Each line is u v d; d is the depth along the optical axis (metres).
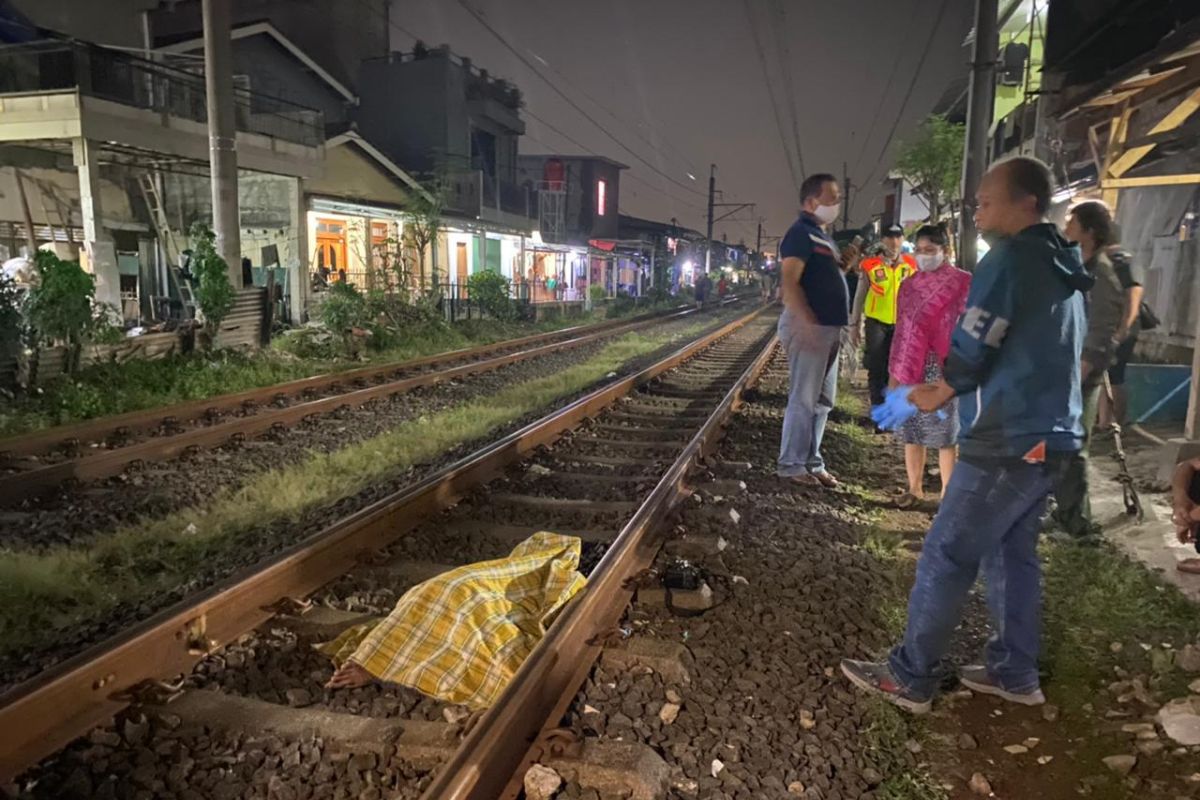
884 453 8.23
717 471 7.01
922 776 2.97
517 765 2.77
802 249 6.22
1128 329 5.17
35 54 15.79
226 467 7.28
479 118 33.34
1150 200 12.67
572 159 49.09
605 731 3.09
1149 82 8.22
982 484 3.14
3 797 2.63
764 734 3.15
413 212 21.16
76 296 10.21
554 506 5.94
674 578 4.27
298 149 18.70
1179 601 4.20
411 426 8.91
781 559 4.96
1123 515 5.69
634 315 35.12
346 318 15.86
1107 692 3.47
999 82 16.78
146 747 2.95
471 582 3.75
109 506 6.06
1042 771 3.00
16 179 15.85
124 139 14.42
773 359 17.25
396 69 30.67
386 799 2.73
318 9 29.08
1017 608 3.40
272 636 3.83
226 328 13.65
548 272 36.28
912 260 8.68
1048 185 3.13
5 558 4.77
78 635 3.94
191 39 20.44
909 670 3.38
